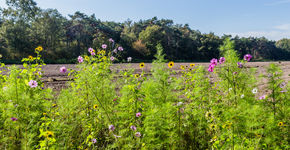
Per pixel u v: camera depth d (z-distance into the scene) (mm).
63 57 43625
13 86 2979
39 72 3703
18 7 48156
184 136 2969
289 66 20078
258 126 2750
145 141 2568
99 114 3178
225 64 4008
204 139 3002
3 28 40062
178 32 71188
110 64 4289
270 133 2594
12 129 2732
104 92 3500
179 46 67562
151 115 2605
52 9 48625
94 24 53000
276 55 124625
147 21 77250
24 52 40875
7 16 47250
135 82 3396
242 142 2467
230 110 2668
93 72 3686
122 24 78562
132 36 60062
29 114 2674
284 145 2545
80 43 50844
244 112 2643
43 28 43844
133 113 3020
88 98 3541
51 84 7906
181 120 2928
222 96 4172
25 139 2398
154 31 58500
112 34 51188
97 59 4129
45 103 3111
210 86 4098
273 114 2918
